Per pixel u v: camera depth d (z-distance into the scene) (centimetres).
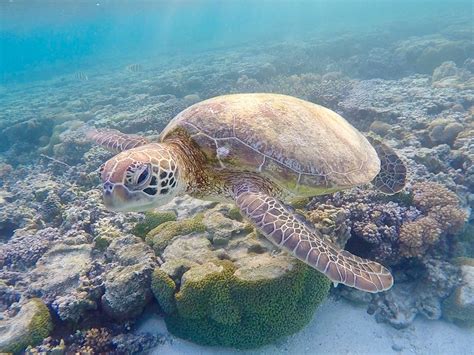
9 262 134
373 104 244
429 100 222
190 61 761
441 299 105
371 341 100
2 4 818
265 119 89
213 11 3019
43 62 2275
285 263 94
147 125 271
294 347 98
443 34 581
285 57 542
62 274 113
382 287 72
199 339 97
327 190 88
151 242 118
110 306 100
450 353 97
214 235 111
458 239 122
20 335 95
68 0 913
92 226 141
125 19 1914
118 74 780
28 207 176
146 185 72
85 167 210
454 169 152
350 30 895
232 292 92
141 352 98
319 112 103
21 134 338
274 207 79
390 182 120
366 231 114
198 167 89
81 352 93
